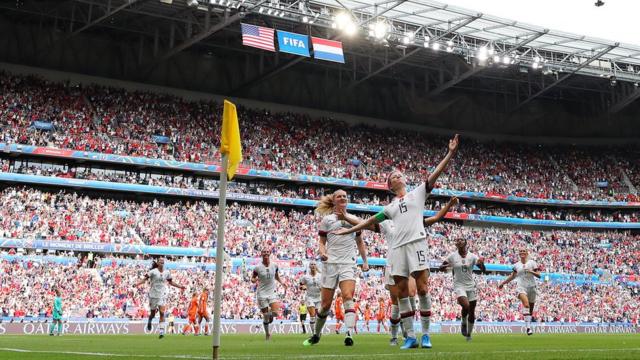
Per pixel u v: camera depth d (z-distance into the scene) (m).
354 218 12.20
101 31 56.81
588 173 71.12
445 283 52.62
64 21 54.84
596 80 65.88
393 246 10.40
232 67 62.91
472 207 65.62
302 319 29.59
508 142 73.75
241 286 44.38
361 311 45.16
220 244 5.99
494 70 63.00
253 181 57.59
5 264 39.38
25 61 53.69
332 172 59.50
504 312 52.44
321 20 51.03
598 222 66.62
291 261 48.31
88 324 35.41
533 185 68.38
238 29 53.75
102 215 46.03
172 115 56.78
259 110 63.38
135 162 50.44
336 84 68.12
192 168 52.56
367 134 66.81
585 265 61.62
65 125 50.38
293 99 65.75
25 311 36.19
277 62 56.53
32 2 50.69
